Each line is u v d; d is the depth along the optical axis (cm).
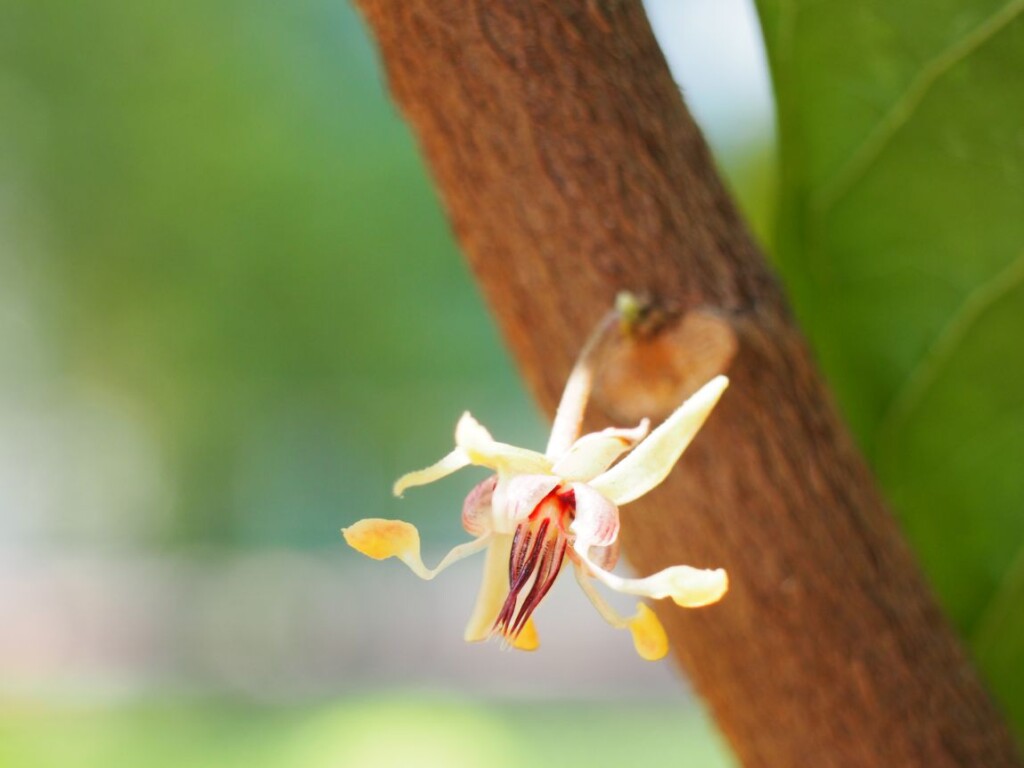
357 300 131
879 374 15
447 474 12
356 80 123
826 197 14
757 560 13
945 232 14
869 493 13
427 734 81
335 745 79
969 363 14
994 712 14
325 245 126
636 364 13
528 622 12
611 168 13
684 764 72
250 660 122
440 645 122
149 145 121
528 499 12
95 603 128
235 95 120
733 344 13
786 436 13
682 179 13
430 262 131
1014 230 14
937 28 14
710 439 13
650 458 12
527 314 13
